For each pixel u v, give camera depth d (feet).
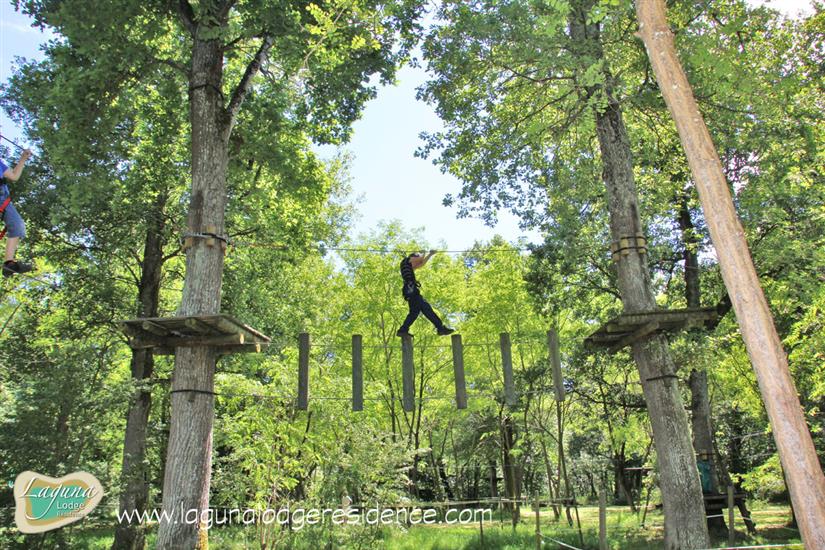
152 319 31.22
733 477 70.23
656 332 35.63
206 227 37.04
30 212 53.47
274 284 68.95
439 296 84.74
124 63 41.83
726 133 44.47
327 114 54.24
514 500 60.64
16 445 37.52
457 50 47.83
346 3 35.12
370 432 49.26
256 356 64.75
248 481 45.62
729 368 68.18
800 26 51.21
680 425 35.88
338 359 78.95
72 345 43.01
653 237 58.80
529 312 79.00
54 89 40.83
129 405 44.16
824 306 48.55
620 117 42.73
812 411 58.54
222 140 39.88
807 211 54.29
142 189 55.01
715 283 65.72
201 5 37.60
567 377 79.61
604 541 32.83
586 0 41.19
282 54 42.68
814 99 48.67
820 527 14.15
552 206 51.75
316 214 63.36
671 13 42.73
